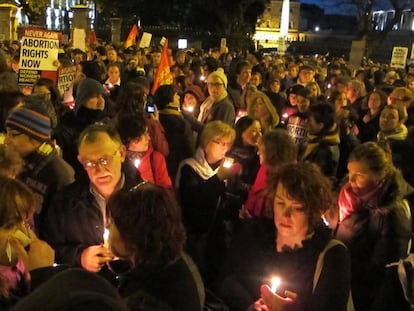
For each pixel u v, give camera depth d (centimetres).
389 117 543
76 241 296
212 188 412
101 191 294
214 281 356
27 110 339
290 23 5816
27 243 227
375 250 312
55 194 308
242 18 3781
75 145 468
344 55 4241
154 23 3878
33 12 3048
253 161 476
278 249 255
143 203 197
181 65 1175
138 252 195
